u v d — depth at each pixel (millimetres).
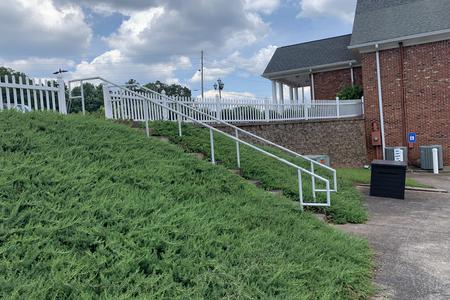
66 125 5727
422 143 15836
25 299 2271
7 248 2701
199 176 5547
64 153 4637
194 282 2912
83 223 3197
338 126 15398
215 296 2807
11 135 4734
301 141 13711
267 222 4559
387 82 16359
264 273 3252
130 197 3896
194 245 3324
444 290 3631
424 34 15328
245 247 3578
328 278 3523
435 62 15500
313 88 21672
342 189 8398
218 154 7414
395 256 4676
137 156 5293
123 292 2607
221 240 3564
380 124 16531
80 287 2502
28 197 3412
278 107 13188
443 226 6211
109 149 5246
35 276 2529
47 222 3139
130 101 8797
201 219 3859
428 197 9031
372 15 17500
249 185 5898
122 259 2865
